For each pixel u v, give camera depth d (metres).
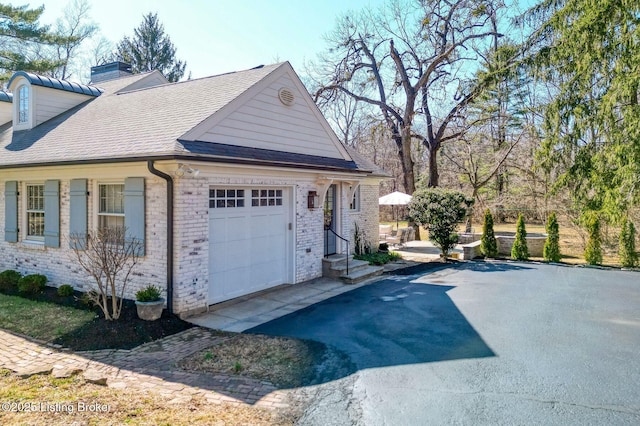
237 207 8.78
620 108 13.10
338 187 12.09
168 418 3.96
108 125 9.57
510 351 5.84
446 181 27.38
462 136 21.50
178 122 8.23
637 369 5.21
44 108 11.83
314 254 10.83
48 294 8.72
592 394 4.55
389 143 34.16
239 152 8.34
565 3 14.34
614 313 7.78
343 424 3.97
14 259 10.27
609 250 15.91
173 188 7.25
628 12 12.43
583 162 14.42
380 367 5.31
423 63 22.08
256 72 9.99
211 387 4.75
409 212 15.74
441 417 4.09
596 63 13.58
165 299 7.38
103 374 5.09
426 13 21.27
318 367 5.32
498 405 4.32
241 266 8.93
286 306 8.36
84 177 8.56
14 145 10.68
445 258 14.93
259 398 4.48
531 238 16.09
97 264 7.11
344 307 8.28
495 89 17.89
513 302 8.64
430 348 5.98
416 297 9.12
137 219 7.66
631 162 12.23
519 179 21.25
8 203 10.26
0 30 21.72
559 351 5.83
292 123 10.29
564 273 12.15
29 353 5.82
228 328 6.96
